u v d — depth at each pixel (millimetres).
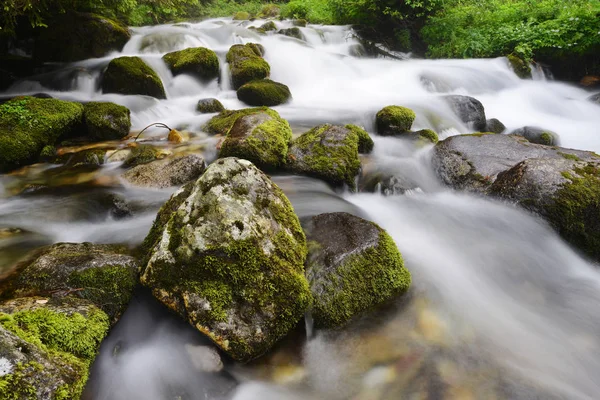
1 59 10508
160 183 5223
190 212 2988
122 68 8984
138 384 2566
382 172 5953
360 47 16672
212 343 2740
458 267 4008
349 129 6383
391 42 17172
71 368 2131
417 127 8102
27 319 2297
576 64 13102
